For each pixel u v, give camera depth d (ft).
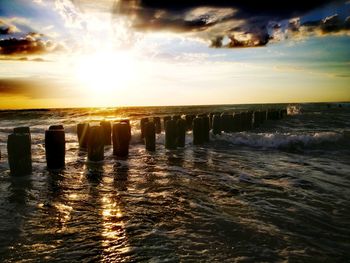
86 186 18.38
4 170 22.71
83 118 107.34
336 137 36.94
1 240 10.99
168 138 32.81
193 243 10.64
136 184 18.81
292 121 73.15
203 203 15.06
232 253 9.87
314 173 21.48
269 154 30.07
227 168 23.41
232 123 46.78
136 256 9.78
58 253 10.01
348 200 15.28
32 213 13.79
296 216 13.11
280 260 9.39
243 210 13.96
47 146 23.00
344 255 9.69
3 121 95.91
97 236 11.32
